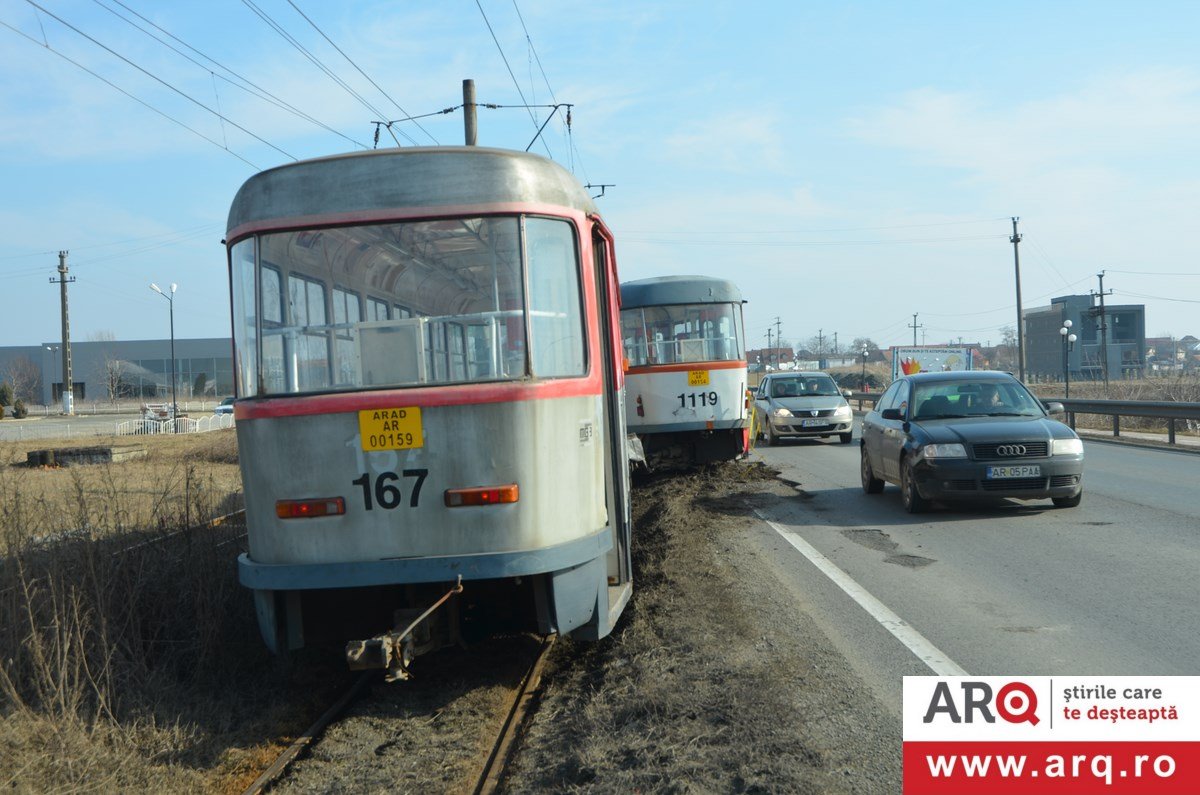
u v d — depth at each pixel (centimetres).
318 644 703
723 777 472
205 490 1039
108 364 8912
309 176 618
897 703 569
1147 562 920
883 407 1452
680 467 1836
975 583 864
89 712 582
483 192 612
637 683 615
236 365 634
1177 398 3656
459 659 733
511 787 500
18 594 616
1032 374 9412
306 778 535
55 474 1633
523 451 595
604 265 753
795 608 789
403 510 589
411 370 605
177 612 714
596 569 645
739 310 1795
